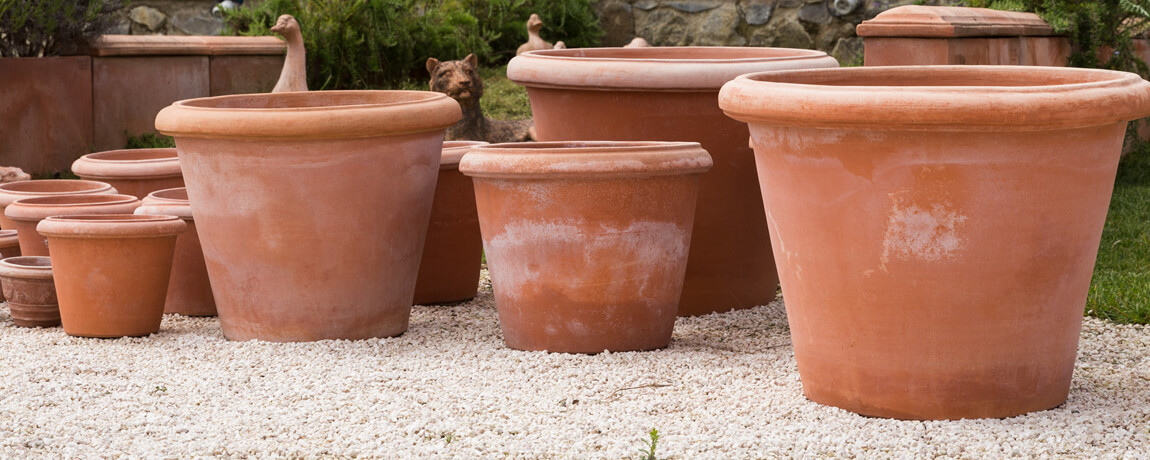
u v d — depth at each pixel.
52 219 4.20
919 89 2.69
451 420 3.10
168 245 4.30
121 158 5.68
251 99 4.56
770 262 4.77
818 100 2.77
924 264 2.85
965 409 3.00
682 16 12.07
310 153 3.93
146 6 12.60
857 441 2.87
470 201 4.89
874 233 2.86
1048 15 8.06
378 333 4.25
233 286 4.14
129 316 4.26
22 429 3.07
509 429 3.02
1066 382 3.16
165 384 3.55
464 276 5.00
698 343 4.13
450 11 11.88
